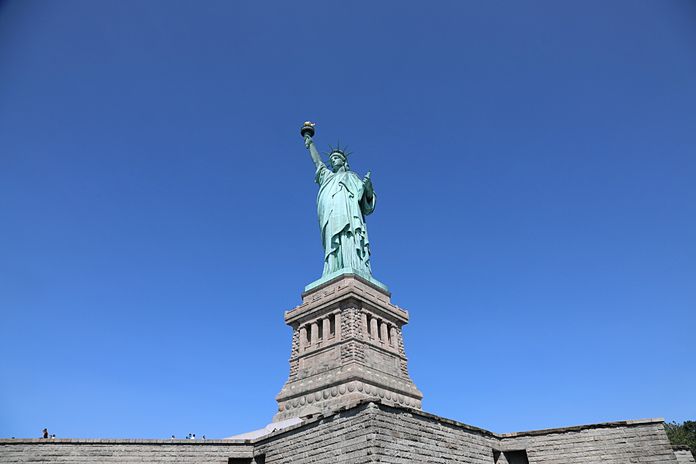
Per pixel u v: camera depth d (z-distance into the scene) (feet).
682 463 182.80
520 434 169.37
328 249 305.94
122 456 152.87
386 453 120.78
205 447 159.12
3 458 145.48
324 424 136.87
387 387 252.62
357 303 271.69
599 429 161.89
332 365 253.44
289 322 291.38
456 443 146.82
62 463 148.46
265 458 155.33
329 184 330.95
